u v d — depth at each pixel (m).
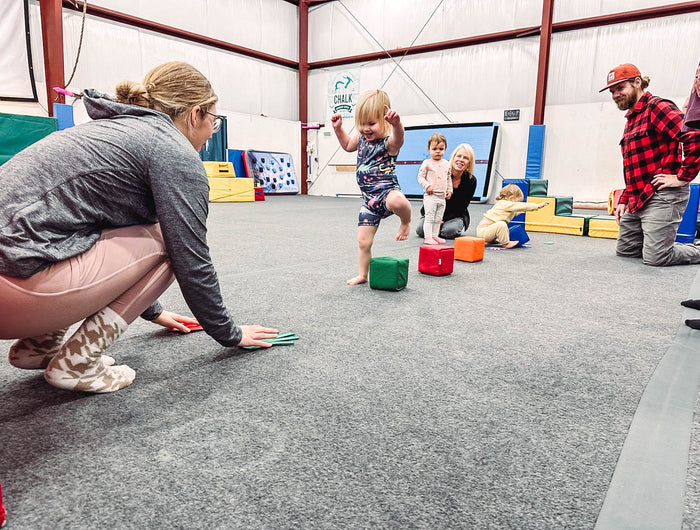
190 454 0.82
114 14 7.49
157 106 1.00
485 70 8.55
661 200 2.67
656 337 1.47
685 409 1.01
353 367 1.20
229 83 9.47
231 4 9.20
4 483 0.73
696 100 1.79
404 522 0.66
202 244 1.00
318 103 10.79
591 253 3.23
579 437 0.89
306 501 0.70
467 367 1.21
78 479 0.74
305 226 4.45
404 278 2.05
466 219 4.18
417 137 9.35
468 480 0.76
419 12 9.02
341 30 10.03
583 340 1.44
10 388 1.07
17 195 0.78
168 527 0.64
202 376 1.14
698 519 0.68
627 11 7.12
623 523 0.67
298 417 0.95
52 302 0.85
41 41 6.80
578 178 7.88
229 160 9.63
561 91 7.84
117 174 0.88
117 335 1.01
